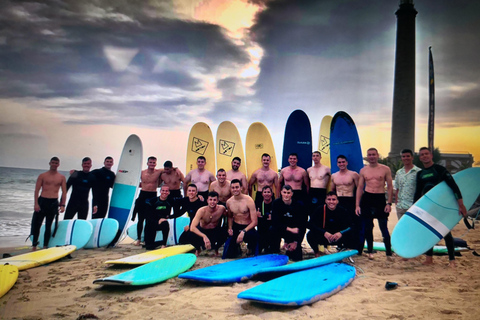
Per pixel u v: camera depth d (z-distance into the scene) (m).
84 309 3.00
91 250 5.90
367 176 4.94
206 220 5.05
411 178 5.05
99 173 6.39
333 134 6.34
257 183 6.36
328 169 5.74
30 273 4.25
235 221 5.00
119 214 6.55
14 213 12.34
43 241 5.84
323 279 3.51
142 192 6.29
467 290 3.32
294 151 6.80
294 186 5.79
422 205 4.52
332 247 5.52
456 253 5.05
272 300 2.90
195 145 7.50
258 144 7.20
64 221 5.97
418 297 3.15
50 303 3.16
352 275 3.68
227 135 7.54
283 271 3.78
